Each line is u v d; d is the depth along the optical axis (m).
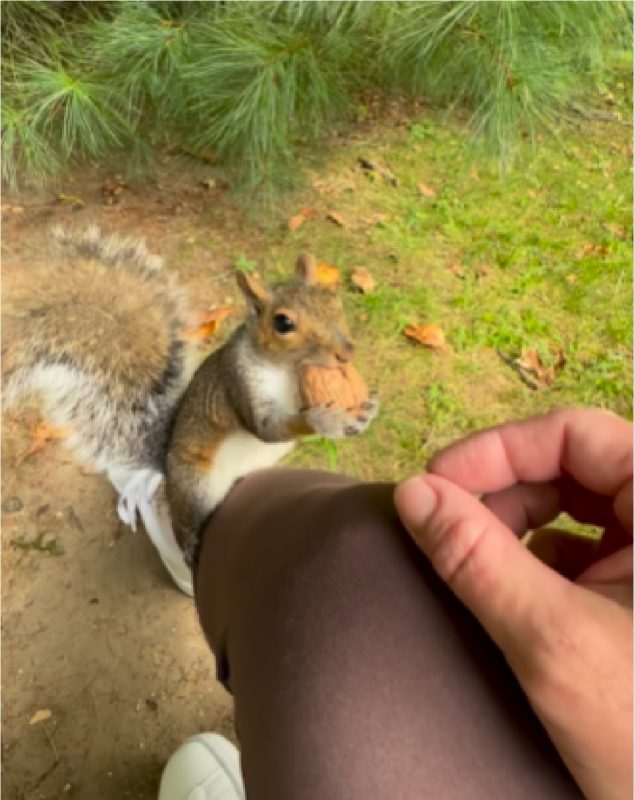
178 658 0.47
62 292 0.45
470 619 0.20
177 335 0.46
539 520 0.23
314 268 0.37
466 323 0.64
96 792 0.42
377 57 0.63
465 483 0.23
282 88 0.59
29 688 0.45
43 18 0.59
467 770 0.18
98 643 0.47
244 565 0.27
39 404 0.55
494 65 0.56
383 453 0.56
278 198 0.67
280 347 0.36
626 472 0.21
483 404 0.59
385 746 0.19
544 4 0.56
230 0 0.56
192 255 0.64
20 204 0.65
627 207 0.76
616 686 0.16
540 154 0.81
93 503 0.52
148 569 0.50
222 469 0.41
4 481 0.52
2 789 0.42
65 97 0.57
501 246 0.70
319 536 0.23
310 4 0.55
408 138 0.78
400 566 0.21
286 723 0.21
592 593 0.17
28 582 0.49
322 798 0.19
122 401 0.44
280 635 0.22
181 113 0.60
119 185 0.68
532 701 0.17
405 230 0.69
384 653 0.20
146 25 0.54
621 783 0.16
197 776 0.41
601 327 0.65
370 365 0.60
